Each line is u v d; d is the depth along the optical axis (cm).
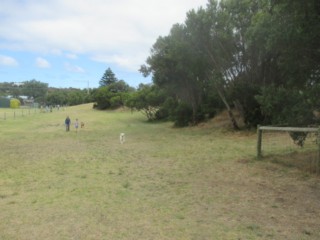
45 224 657
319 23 990
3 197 873
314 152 1376
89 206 777
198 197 850
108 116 5900
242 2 2278
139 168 1294
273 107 1269
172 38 2702
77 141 2394
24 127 3759
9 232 617
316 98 1085
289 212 718
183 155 1611
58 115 6256
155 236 592
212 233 604
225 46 2477
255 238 580
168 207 766
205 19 2406
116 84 9044
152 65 3381
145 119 5078
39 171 1255
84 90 13788
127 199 839
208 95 3316
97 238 585
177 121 3516
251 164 1272
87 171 1241
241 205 774
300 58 1076
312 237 584
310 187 918
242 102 2473
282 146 1650
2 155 1711
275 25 1075
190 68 2695
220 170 1201
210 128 2923
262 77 2408
